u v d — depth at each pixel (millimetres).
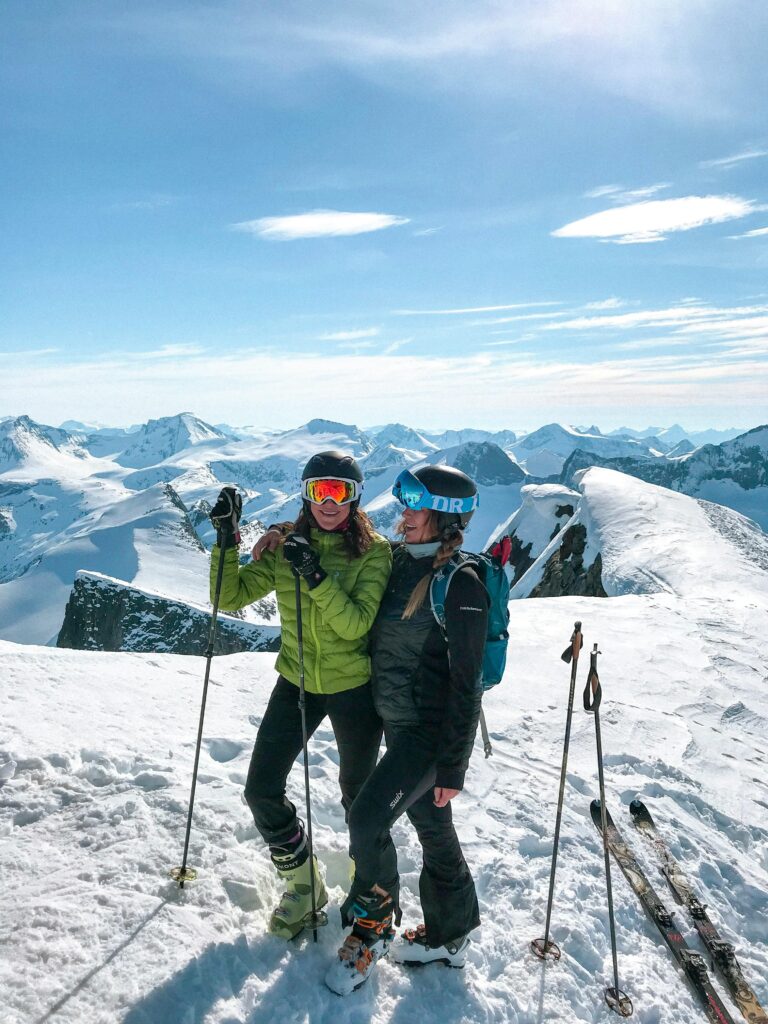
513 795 5613
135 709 6359
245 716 6605
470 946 3617
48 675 6867
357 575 3396
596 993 3619
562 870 4633
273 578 3654
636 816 5578
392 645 3320
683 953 4008
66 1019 2756
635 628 11922
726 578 19172
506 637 3379
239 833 4285
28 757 4832
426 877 3461
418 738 3260
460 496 3260
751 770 7148
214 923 3420
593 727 7488
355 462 3412
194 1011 2883
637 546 24062
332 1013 3057
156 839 4043
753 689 9461
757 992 4035
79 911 3361
